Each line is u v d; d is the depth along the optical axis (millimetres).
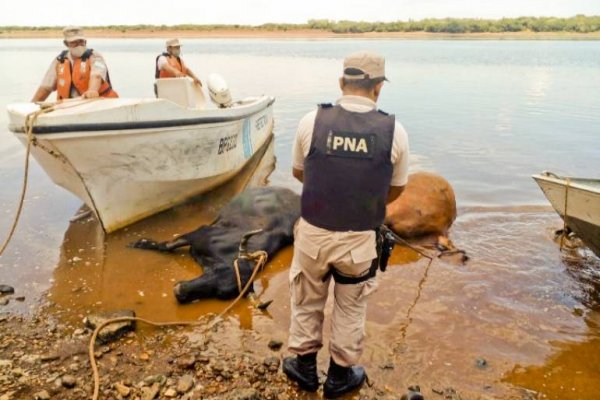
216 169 6844
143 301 4223
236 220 5273
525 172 8141
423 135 10711
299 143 2879
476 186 7441
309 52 46031
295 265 2994
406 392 3172
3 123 11117
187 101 7000
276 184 7582
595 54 46250
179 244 5051
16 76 21203
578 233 4645
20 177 7395
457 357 3541
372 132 2668
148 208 5977
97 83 5836
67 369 3309
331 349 3082
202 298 4285
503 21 108500
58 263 4832
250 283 4332
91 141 4863
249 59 35250
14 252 5020
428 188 5648
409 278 4641
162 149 5645
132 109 5105
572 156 9062
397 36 105750
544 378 3344
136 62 30812
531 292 4418
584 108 14336
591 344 3711
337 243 2748
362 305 2986
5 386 3100
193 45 66062
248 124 7941
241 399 3018
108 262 4883
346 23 118625
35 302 4148
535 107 14531
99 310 4055
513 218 6184
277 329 3869
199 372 3340
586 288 4504
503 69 28391
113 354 3494
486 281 4598
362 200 2701
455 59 37688
